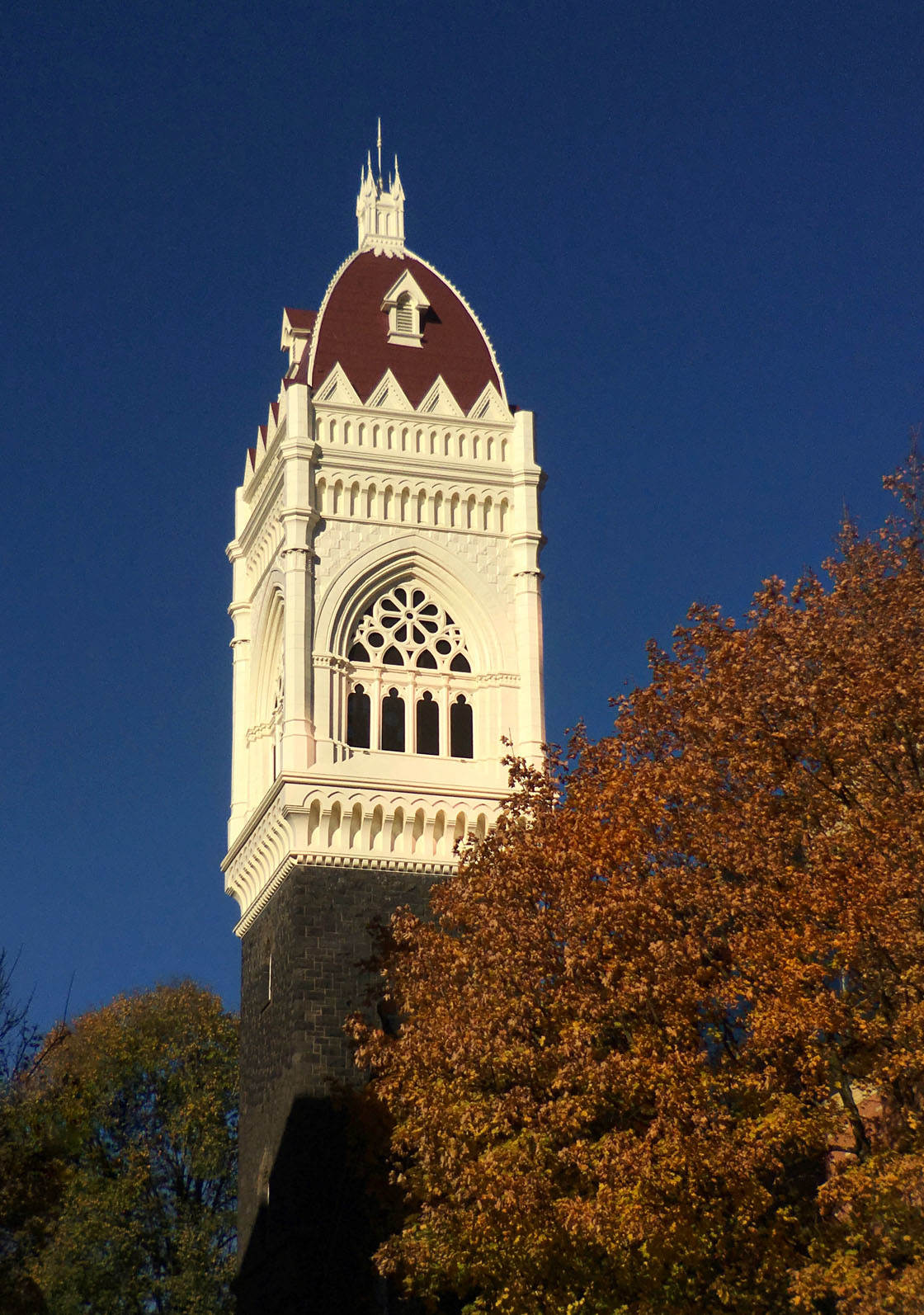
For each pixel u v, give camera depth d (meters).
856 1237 41.78
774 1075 43.00
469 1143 48.44
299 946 66.69
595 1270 46.16
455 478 76.12
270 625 77.19
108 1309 90.12
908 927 41.84
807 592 49.41
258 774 76.81
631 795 47.41
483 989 48.50
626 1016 46.62
